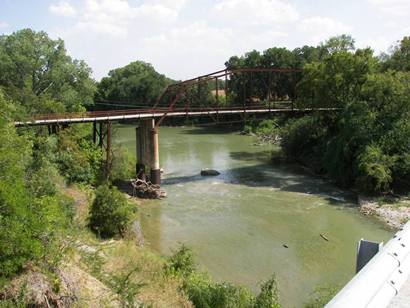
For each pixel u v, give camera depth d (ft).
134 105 406.41
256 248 89.51
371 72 165.48
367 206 117.80
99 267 55.26
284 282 73.92
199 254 86.12
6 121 74.08
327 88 173.06
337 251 87.97
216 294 54.75
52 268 44.88
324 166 157.07
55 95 200.75
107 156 139.33
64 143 125.70
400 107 140.97
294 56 341.82
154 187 134.92
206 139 271.49
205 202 124.88
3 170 49.67
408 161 127.24
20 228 42.11
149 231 99.86
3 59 187.32
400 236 12.09
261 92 360.69
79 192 109.91
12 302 37.52
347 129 145.89
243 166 180.45
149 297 51.44
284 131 227.81
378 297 8.82
